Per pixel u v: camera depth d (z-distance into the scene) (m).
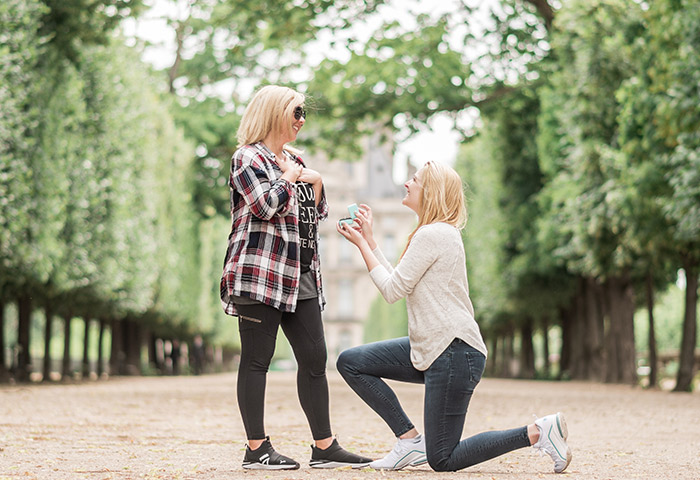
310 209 5.17
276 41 23.97
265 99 5.12
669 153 18.59
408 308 5.09
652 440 7.86
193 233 41.16
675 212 16.83
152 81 34.59
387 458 5.12
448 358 4.94
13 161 18.17
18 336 23.16
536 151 32.84
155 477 4.76
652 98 18.67
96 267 24.84
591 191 23.88
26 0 18.47
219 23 24.47
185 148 36.62
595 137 24.06
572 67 24.92
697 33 16.55
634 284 29.59
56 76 20.67
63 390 17.81
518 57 26.55
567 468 5.42
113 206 25.42
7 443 6.86
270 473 4.93
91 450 6.42
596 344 31.78
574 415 11.53
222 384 24.59
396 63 25.48
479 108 26.64
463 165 45.47
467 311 5.05
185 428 8.69
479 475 4.86
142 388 19.92
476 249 42.16
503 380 38.38
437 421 4.94
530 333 42.38
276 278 4.96
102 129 25.22
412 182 5.26
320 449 5.19
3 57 17.89
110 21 19.56
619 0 23.06
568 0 23.78
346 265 120.12
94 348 59.81
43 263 19.36
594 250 24.38
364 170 123.56
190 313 42.34
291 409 12.27
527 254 33.00
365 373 5.17
